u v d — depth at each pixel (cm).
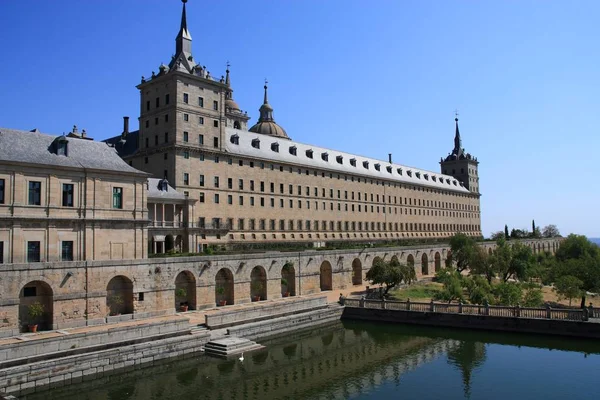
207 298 5375
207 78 8138
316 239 10319
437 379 3703
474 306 5356
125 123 9431
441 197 15650
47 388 3272
